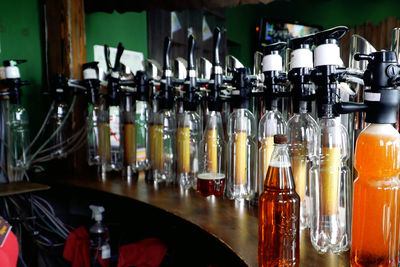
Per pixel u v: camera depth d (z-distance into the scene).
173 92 1.57
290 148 1.02
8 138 1.88
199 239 1.38
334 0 4.79
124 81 1.73
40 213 1.95
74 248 1.71
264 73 1.10
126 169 1.80
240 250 0.87
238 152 1.25
